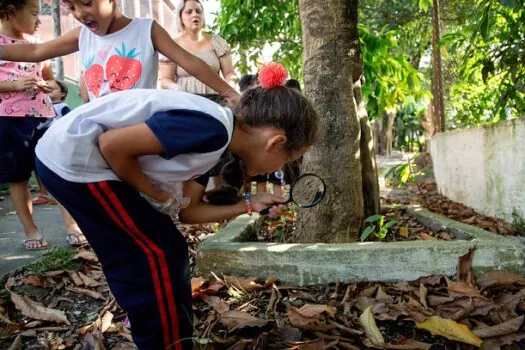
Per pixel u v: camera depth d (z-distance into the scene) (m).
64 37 2.03
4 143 2.44
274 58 4.71
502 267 2.04
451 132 4.09
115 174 1.25
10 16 2.47
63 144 1.22
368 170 2.61
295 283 2.07
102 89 1.95
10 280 2.10
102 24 1.82
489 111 5.11
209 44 3.40
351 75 2.36
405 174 4.77
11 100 2.46
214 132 1.18
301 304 1.90
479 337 1.56
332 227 2.33
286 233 2.74
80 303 1.96
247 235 2.61
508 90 3.33
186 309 1.38
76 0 1.73
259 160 1.37
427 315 1.68
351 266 2.04
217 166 1.38
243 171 1.40
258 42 4.59
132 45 1.92
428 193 4.67
